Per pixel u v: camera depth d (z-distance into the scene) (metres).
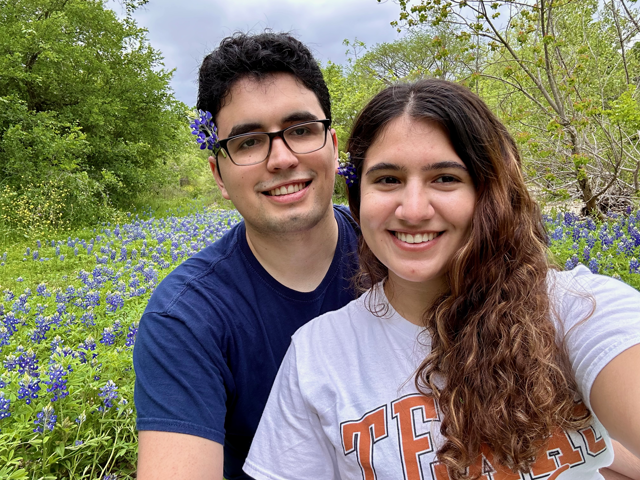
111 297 1.40
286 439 0.44
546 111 2.39
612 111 1.96
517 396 0.37
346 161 0.50
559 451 0.36
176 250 2.48
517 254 0.40
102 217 3.84
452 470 0.36
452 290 0.41
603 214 2.32
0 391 0.86
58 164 3.67
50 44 3.83
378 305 0.45
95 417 0.86
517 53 2.59
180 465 0.43
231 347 0.54
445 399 0.38
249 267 0.58
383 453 0.39
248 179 0.55
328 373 0.43
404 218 0.39
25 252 2.55
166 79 5.07
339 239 0.64
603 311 0.35
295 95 0.55
